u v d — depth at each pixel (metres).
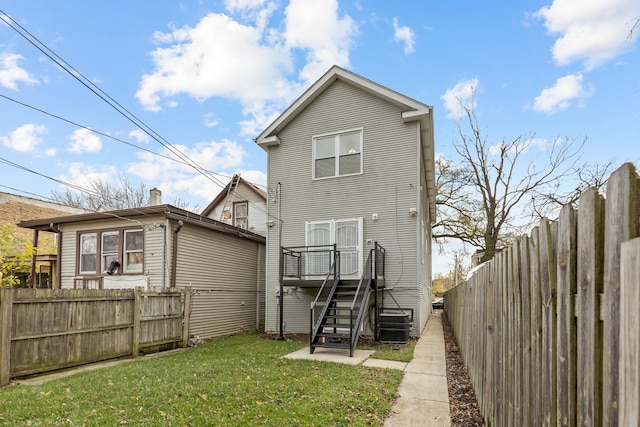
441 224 23.30
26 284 13.50
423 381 5.43
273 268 11.66
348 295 10.43
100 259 10.88
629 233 1.14
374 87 10.95
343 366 6.29
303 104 11.76
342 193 11.20
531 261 2.24
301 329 11.12
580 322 1.49
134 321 7.69
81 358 6.62
